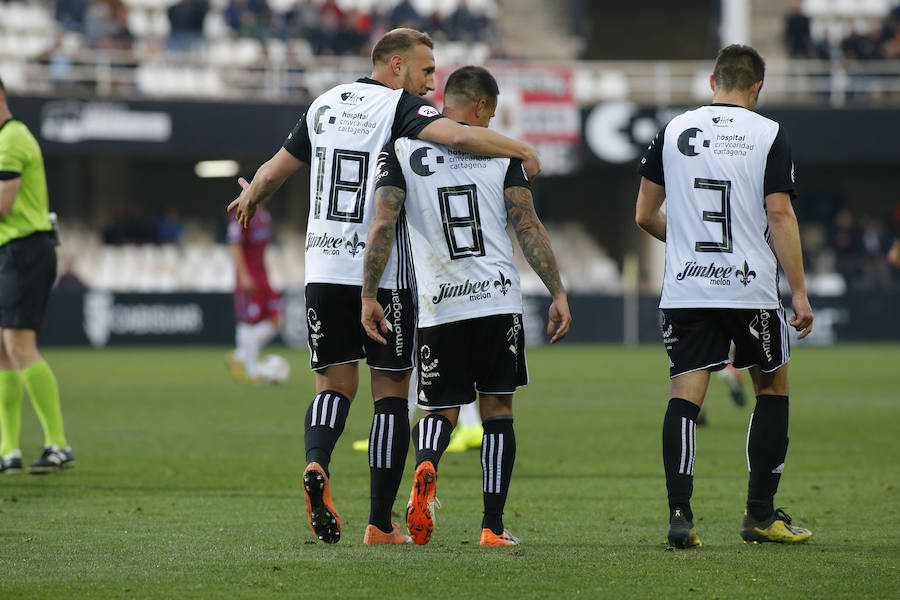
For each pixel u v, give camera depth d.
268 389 46.31
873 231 91.81
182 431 31.17
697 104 83.62
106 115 80.12
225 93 86.62
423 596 11.84
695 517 17.73
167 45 88.88
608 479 22.20
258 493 20.12
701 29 115.19
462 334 14.75
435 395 14.89
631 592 12.05
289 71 86.12
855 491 20.70
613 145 83.56
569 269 95.25
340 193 15.05
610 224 104.12
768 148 15.27
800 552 14.53
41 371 22.95
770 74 93.25
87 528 16.33
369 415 36.25
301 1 93.19
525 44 102.94
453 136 14.64
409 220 14.87
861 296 86.19
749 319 15.13
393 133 15.02
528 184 15.02
